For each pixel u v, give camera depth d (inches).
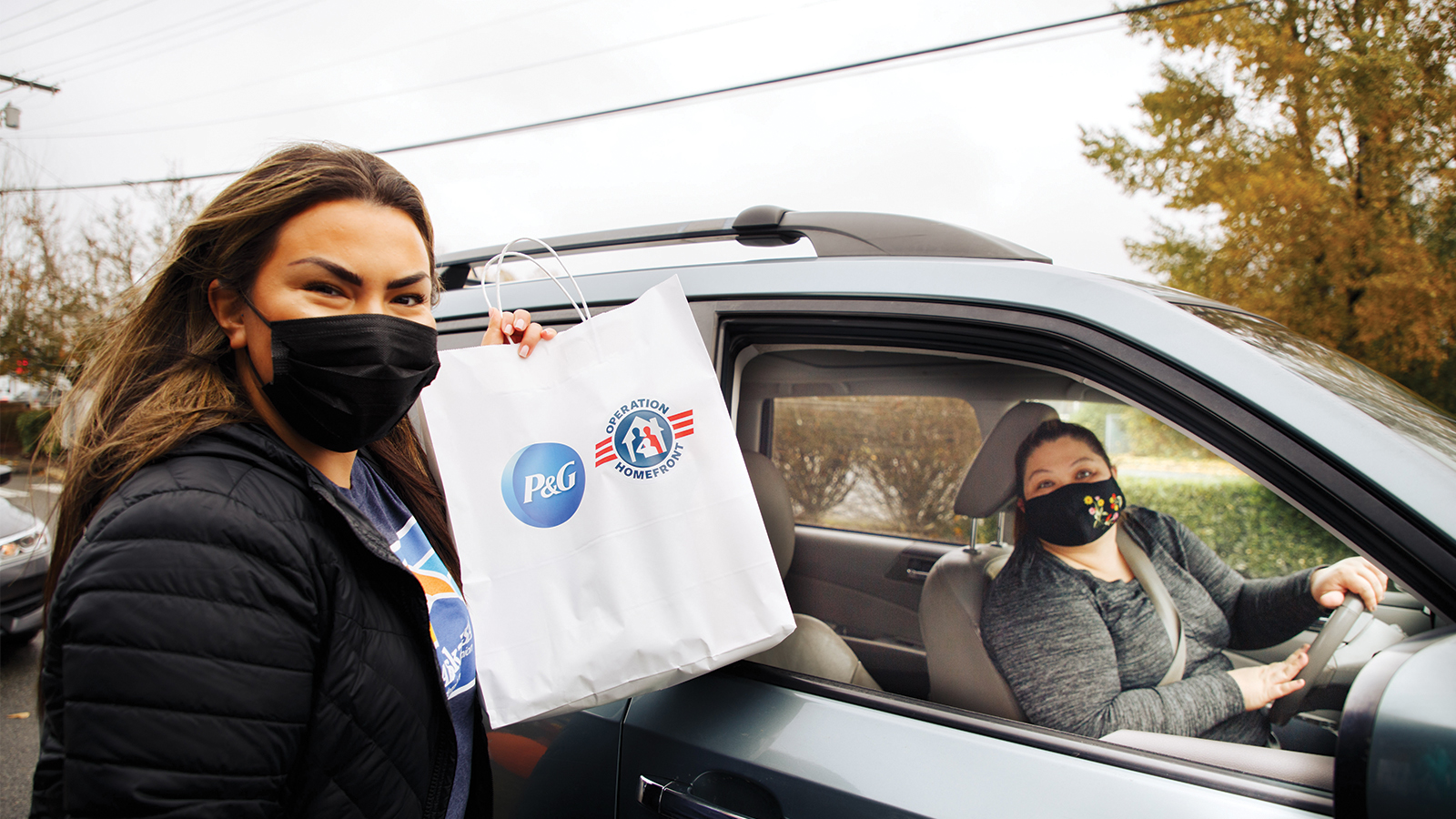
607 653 43.1
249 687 26.0
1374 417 40.1
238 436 30.0
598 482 45.4
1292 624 46.3
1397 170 324.8
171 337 33.2
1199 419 40.8
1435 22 319.0
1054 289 46.1
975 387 50.3
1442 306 313.9
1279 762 41.5
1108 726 44.9
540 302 63.6
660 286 47.6
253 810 26.0
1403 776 30.3
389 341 32.0
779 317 52.4
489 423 47.1
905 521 52.9
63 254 667.4
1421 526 34.9
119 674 24.0
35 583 166.7
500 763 55.1
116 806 23.6
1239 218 346.9
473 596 45.0
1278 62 335.6
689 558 43.7
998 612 48.9
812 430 55.2
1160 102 364.2
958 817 39.3
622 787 48.7
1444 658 31.8
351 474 39.7
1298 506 38.2
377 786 31.0
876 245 60.6
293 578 28.1
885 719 45.2
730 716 47.5
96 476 29.9
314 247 31.1
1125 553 48.6
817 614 53.6
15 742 133.7
